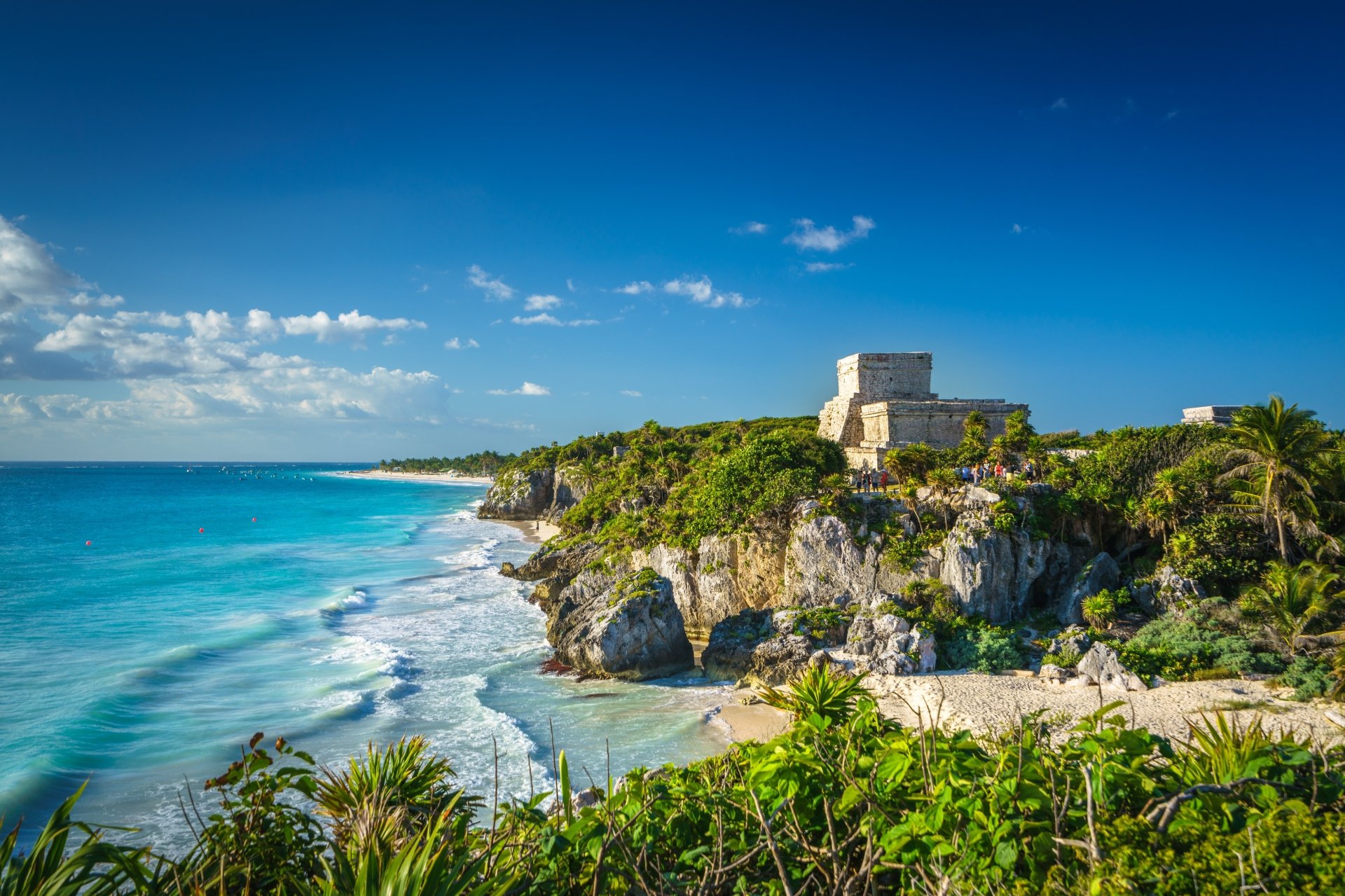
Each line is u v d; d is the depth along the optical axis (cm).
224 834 601
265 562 7381
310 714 2986
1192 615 3303
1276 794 543
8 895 487
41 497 17388
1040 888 499
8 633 4212
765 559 4444
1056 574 3950
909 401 6562
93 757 2548
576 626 3909
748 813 621
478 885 541
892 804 607
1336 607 3056
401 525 12100
